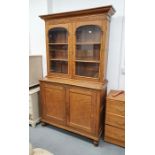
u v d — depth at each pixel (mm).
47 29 2311
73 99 2139
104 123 2219
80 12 1914
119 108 1928
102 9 1773
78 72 2242
